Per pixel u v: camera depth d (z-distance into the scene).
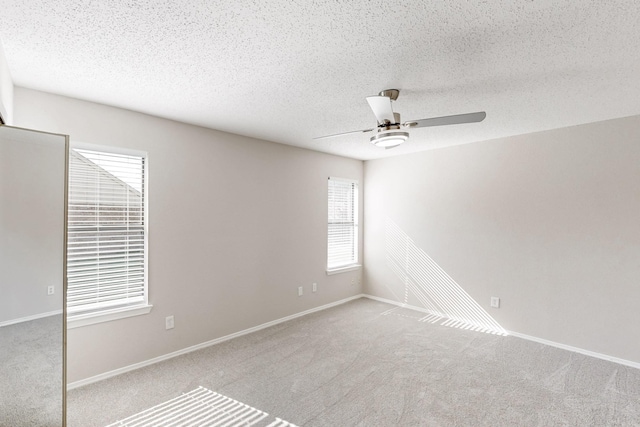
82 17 1.50
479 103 2.68
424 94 2.49
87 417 2.20
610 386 2.64
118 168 2.84
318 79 2.23
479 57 1.91
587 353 3.26
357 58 1.93
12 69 2.06
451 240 4.33
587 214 3.27
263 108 2.82
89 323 2.64
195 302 3.33
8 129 1.61
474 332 3.84
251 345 3.44
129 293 2.91
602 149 3.18
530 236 3.65
